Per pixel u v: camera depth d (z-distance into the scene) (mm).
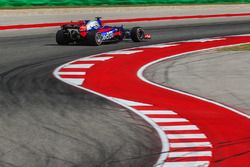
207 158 21359
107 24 87062
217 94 34281
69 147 22484
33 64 45844
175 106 30859
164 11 104875
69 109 29453
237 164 20625
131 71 42688
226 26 85438
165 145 23141
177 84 37375
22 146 22500
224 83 37688
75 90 34969
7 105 30172
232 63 46531
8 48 56375
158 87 36312
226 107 30812
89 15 95000
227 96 33750
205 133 25266
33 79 38750
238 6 121062
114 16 96750
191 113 29219
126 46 58312
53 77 39719
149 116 28422
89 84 37281
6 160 20625
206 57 50344
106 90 35219
